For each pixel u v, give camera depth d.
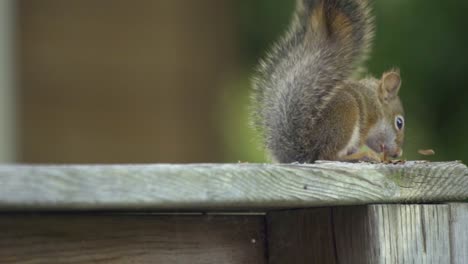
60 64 15.92
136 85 16.39
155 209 5.74
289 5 15.37
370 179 6.14
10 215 5.82
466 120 13.72
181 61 16.56
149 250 6.28
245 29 16.06
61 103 15.94
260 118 8.62
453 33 13.88
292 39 8.78
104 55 16.22
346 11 8.67
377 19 13.93
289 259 6.74
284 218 6.78
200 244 6.53
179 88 16.55
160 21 16.50
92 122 16.14
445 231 6.39
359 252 6.27
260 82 8.66
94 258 6.07
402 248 6.26
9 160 14.96
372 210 6.20
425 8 13.88
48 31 15.80
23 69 15.66
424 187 6.34
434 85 13.88
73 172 5.15
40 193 5.04
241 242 6.73
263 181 5.71
